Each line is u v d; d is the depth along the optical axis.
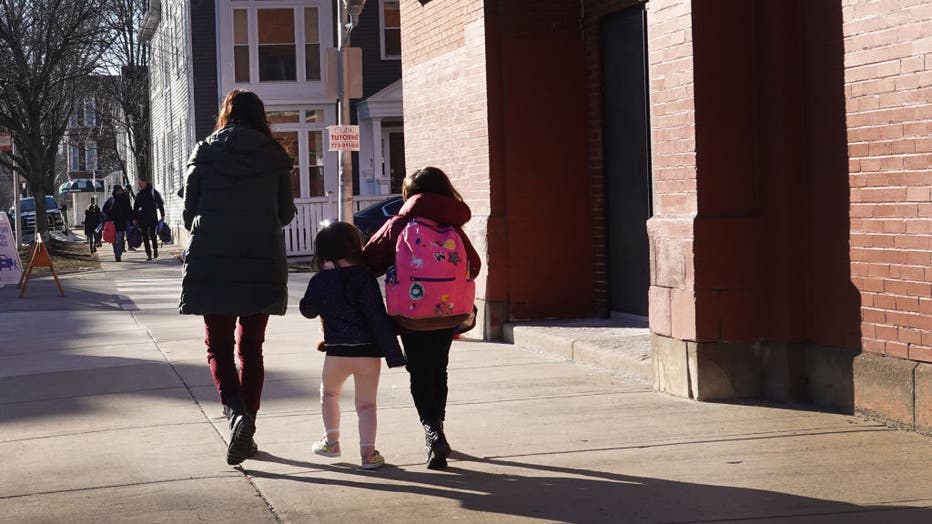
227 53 32.28
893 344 6.87
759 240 7.86
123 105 48.62
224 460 6.64
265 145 6.43
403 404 8.26
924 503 5.30
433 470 6.29
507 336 11.42
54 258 31.36
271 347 11.62
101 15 34.78
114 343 12.27
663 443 6.70
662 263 8.25
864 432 6.75
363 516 5.43
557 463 6.34
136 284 21.34
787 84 7.57
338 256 6.23
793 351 7.67
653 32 8.28
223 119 6.64
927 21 6.47
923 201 6.55
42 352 11.75
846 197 7.22
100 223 39.97
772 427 7.00
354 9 15.00
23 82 32.25
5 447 7.21
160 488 6.02
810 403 7.65
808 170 7.57
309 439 7.17
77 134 50.00
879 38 6.87
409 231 6.28
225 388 6.29
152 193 30.48
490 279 11.55
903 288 6.75
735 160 7.83
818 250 7.52
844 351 7.30
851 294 7.21
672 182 8.12
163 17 43.31
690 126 7.82
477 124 11.73
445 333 6.43
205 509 5.60
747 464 6.14
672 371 8.17
